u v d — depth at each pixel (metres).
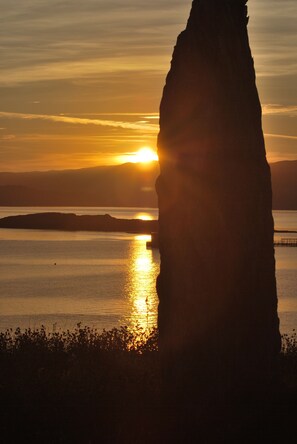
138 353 17.42
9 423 12.31
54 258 141.50
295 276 99.00
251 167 13.03
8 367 15.48
